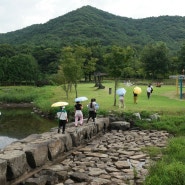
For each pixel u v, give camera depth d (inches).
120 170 586.6
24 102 2285.9
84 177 526.3
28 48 4862.2
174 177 464.8
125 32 7504.9
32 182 482.0
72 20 7514.8
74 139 743.7
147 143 817.5
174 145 697.6
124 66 1215.6
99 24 7445.9
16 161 493.7
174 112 1112.2
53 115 1450.5
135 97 1294.3
